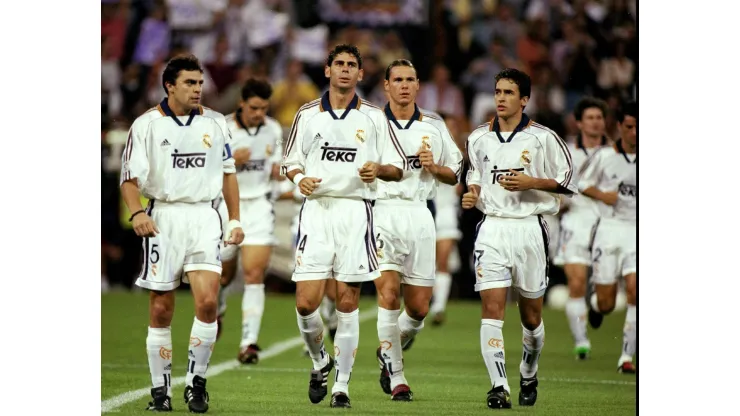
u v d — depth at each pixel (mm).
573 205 38500
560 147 26812
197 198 24484
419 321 29031
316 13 70188
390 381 27688
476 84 68000
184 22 69000
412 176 28547
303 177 25297
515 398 28531
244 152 35875
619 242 37000
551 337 45188
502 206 26938
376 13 70250
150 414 24297
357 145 25656
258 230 36594
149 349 24562
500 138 27125
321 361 26281
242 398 27172
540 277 26750
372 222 25938
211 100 68188
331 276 25875
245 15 69375
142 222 23578
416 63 70000
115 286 60844
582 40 68062
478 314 53156
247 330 35312
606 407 26844
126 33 68438
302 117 26031
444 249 46719
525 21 69188
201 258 24422
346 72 25547
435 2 70125
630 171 36656
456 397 28047
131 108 66750
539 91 66812
